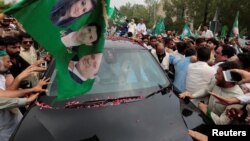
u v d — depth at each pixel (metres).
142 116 3.68
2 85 4.41
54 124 3.53
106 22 3.17
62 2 3.13
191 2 50.66
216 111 4.37
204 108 4.43
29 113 3.83
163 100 4.14
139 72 4.61
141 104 3.96
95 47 3.24
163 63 7.57
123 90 4.23
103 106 3.85
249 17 42.00
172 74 6.41
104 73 4.41
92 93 4.09
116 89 4.23
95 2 3.16
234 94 4.21
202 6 47.94
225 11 42.84
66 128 3.44
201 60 5.30
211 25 20.62
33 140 3.33
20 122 3.73
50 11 3.14
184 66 5.95
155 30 16.81
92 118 3.60
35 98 4.07
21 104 3.99
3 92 4.06
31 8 3.12
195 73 5.21
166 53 7.75
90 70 3.28
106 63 4.55
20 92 4.07
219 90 4.34
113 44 4.97
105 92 4.14
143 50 5.06
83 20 3.18
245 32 42.75
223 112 4.22
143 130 3.43
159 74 4.75
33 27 3.15
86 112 3.72
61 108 3.83
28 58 6.84
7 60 4.41
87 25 3.20
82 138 3.28
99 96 4.05
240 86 4.26
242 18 42.34
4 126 4.18
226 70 4.02
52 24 3.16
